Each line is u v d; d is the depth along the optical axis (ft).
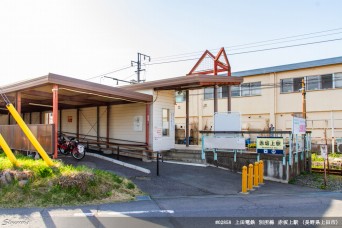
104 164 38.96
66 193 23.71
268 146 38.68
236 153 40.78
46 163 27.78
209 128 92.68
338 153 68.49
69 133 63.36
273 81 82.64
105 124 56.49
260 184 35.45
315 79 76.48
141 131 50.70
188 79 44.65
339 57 71.87
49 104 56.29
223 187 31.86
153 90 49.24
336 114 72.95
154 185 30.63
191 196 27.63
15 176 24.18
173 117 53.57
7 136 39.75
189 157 45.91
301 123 42.91
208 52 53.98
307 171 47.73
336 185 37.93
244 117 87.86
